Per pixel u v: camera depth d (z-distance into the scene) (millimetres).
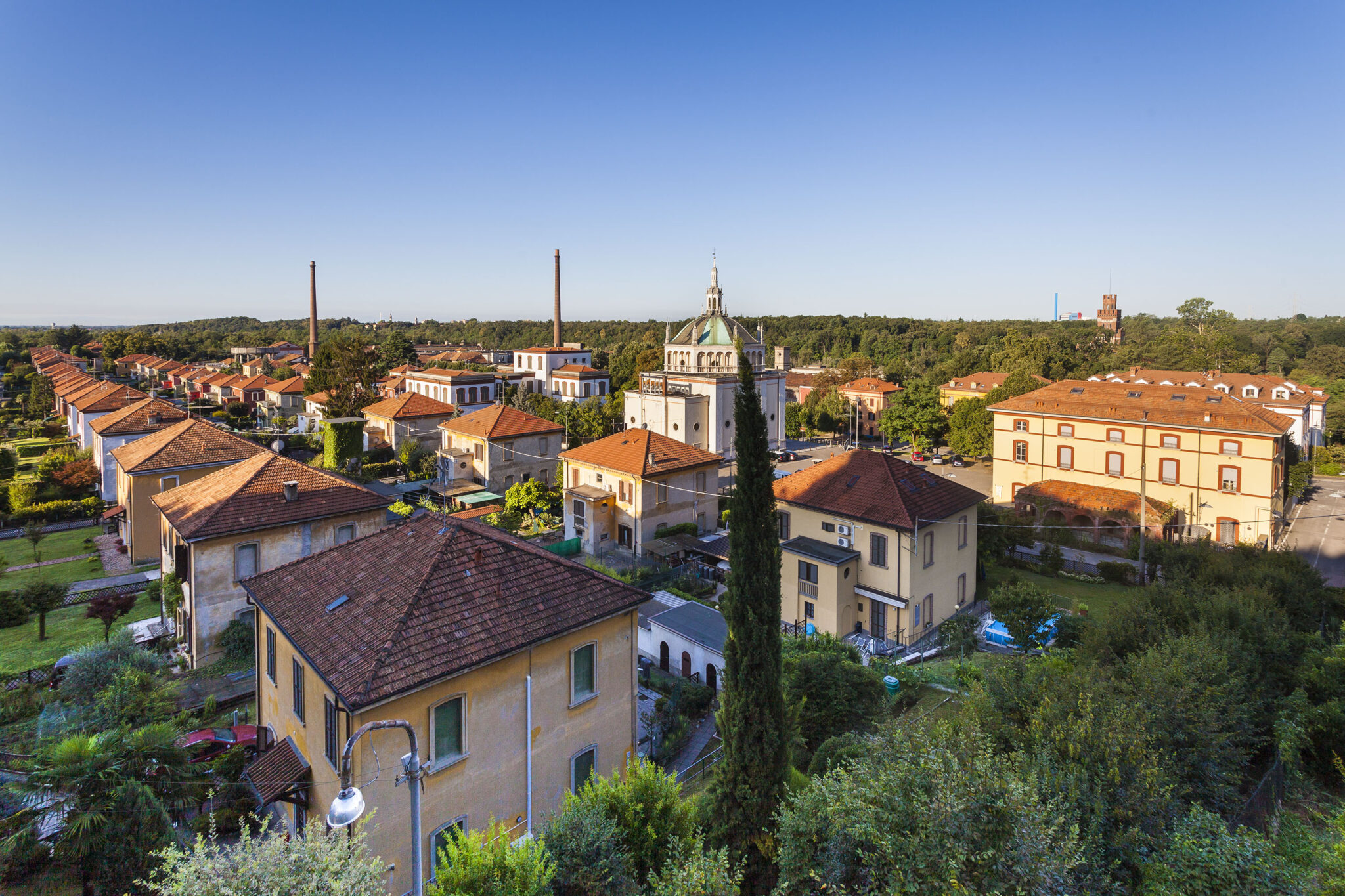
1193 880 12148
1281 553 35062
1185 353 113500
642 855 14484
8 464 71438
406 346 149625
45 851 17141
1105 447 57281
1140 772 14344
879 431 106375
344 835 11852
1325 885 11844
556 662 20078
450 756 17953
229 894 10578
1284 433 50594
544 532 55656
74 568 46156
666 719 27266
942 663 31781
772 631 16875
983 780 12195
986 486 76125
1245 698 19969
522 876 12516
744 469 17016
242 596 32688
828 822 12891
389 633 17891
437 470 71812
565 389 117938
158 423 59438
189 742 23359
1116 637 24031
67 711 24484
